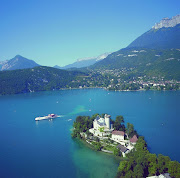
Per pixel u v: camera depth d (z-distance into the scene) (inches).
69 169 6397.6
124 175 5610.2
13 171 6437.0
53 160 7066.9
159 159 5625.0
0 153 7859.3
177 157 6717.5
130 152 6692.9
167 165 5418.3
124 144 7613.2
